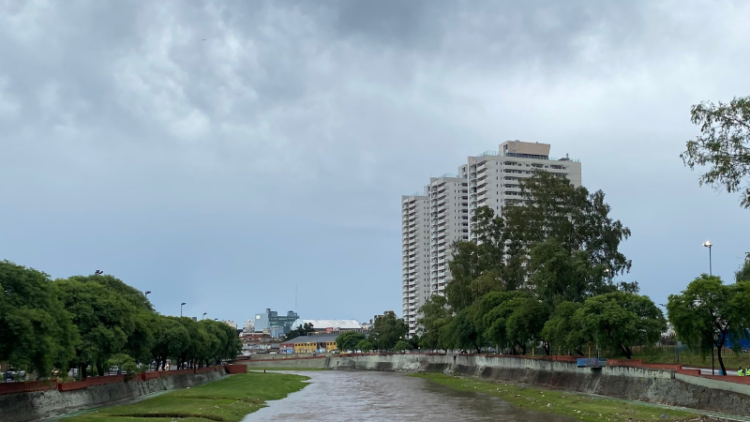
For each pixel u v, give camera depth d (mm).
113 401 92438
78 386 82312
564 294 119500
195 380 146250
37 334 62031
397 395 117125
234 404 95500
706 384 73000
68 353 71938
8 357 59375
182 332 129250
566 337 103812
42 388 72438
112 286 127438
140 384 107812
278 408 95875
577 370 105000
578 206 141750
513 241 159750
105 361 88500
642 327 93812
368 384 152250
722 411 68438
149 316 109562
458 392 118750
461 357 176125
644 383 85812
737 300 73250
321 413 88500
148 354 108000
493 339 131000
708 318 74000
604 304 97938
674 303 76875
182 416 78750
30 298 64312
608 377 95375
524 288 150750
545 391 106562
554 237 138125
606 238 139500
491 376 146125
